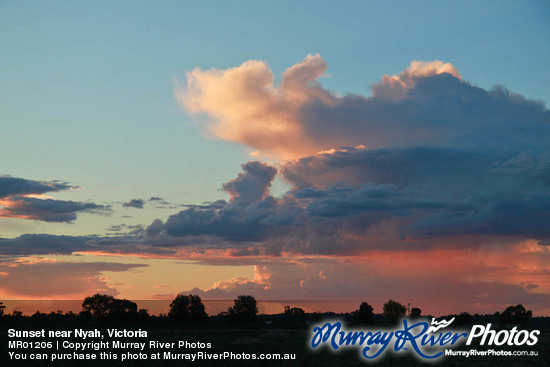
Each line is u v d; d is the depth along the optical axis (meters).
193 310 175.88
